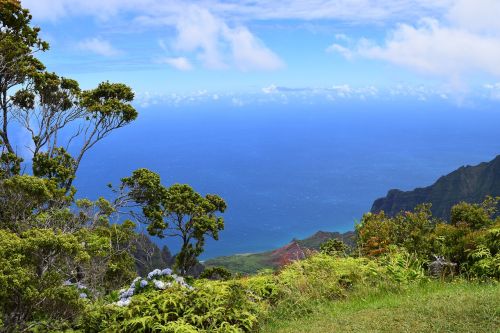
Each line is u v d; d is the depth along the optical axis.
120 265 16.12
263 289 9.95
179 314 8.17
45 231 7.34
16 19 27.77
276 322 8.61
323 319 8.12
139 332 7.61
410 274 10.32
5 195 9.77
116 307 8.30
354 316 7.85
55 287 7.04
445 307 7.31
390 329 6.86
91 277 10.50
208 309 8.22
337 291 9.98
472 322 6.71
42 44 29.38
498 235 11.07
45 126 29.34
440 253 11.59
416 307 7.62
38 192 9.90
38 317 7.13
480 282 10.02
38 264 7.22
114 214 20.02
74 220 12.31
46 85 29.28
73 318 7.64
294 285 10.16
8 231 8.38
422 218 14.59
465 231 11.99
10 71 27.42
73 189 17.05
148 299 8.63
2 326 6.37
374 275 10.40
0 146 27.16
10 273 6.56
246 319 8.09
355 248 14.69
